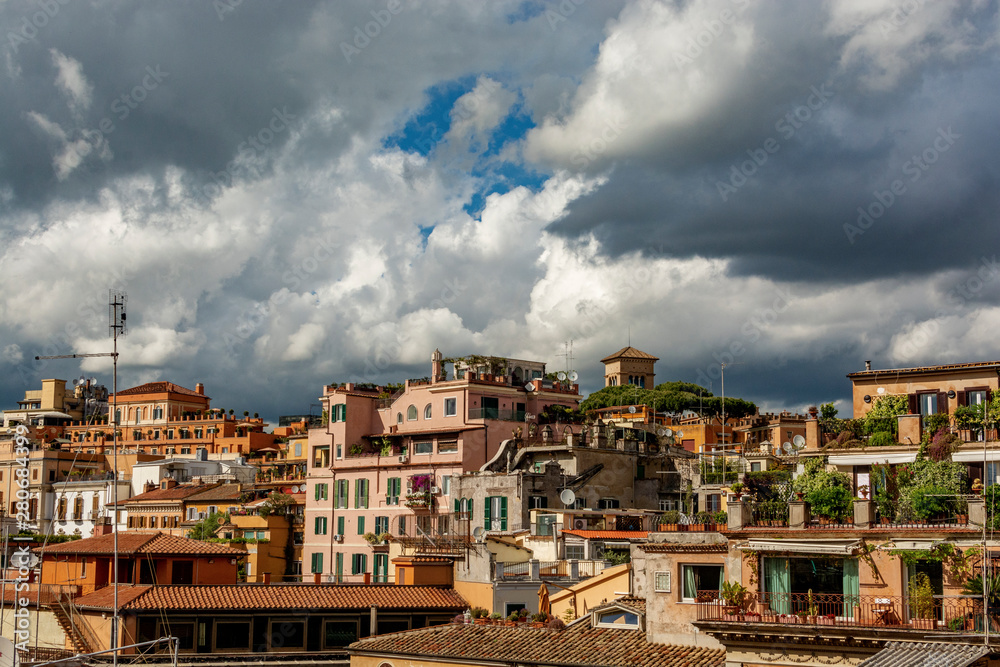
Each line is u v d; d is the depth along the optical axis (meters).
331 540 91.81
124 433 178.88
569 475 77.88
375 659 50.09
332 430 94.25
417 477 84.81
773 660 38.50
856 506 38.91
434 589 58.94
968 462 50.78
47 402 185.25
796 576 39.56
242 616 53.88
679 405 163.88
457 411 87.00
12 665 44.44
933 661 33.22
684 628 42.28
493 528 75.81
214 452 169.12
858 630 36.31
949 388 58.41
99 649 53.47
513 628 49.00
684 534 43.19
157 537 62.00
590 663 42.62
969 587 35.72
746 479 54.78
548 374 96.44
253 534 96.62
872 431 56.59
